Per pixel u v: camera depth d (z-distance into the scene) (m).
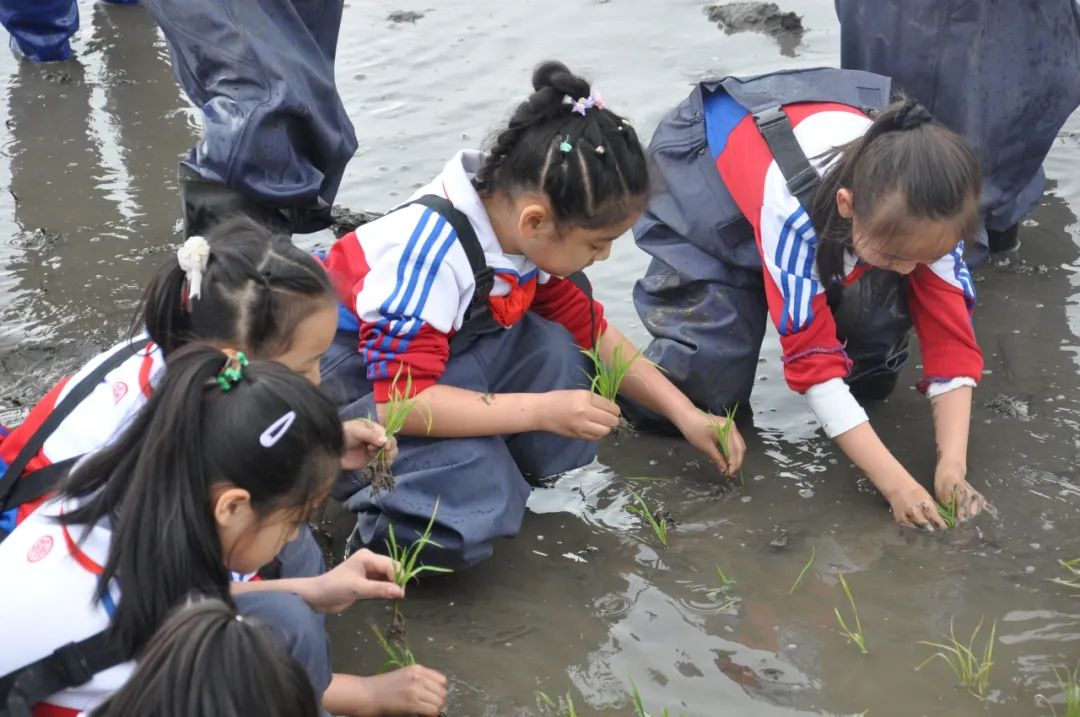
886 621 3.31
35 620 2.34
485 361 3.60
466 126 5.97
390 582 3.01
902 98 3.74
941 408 3.86
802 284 3.61
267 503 2.35
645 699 3.08
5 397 4.22
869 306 3.96
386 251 3.39
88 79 6.73
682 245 4.09
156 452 2.30
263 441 2.28
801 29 6.71
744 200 3.76
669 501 3.83
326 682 2.77
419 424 3.40
